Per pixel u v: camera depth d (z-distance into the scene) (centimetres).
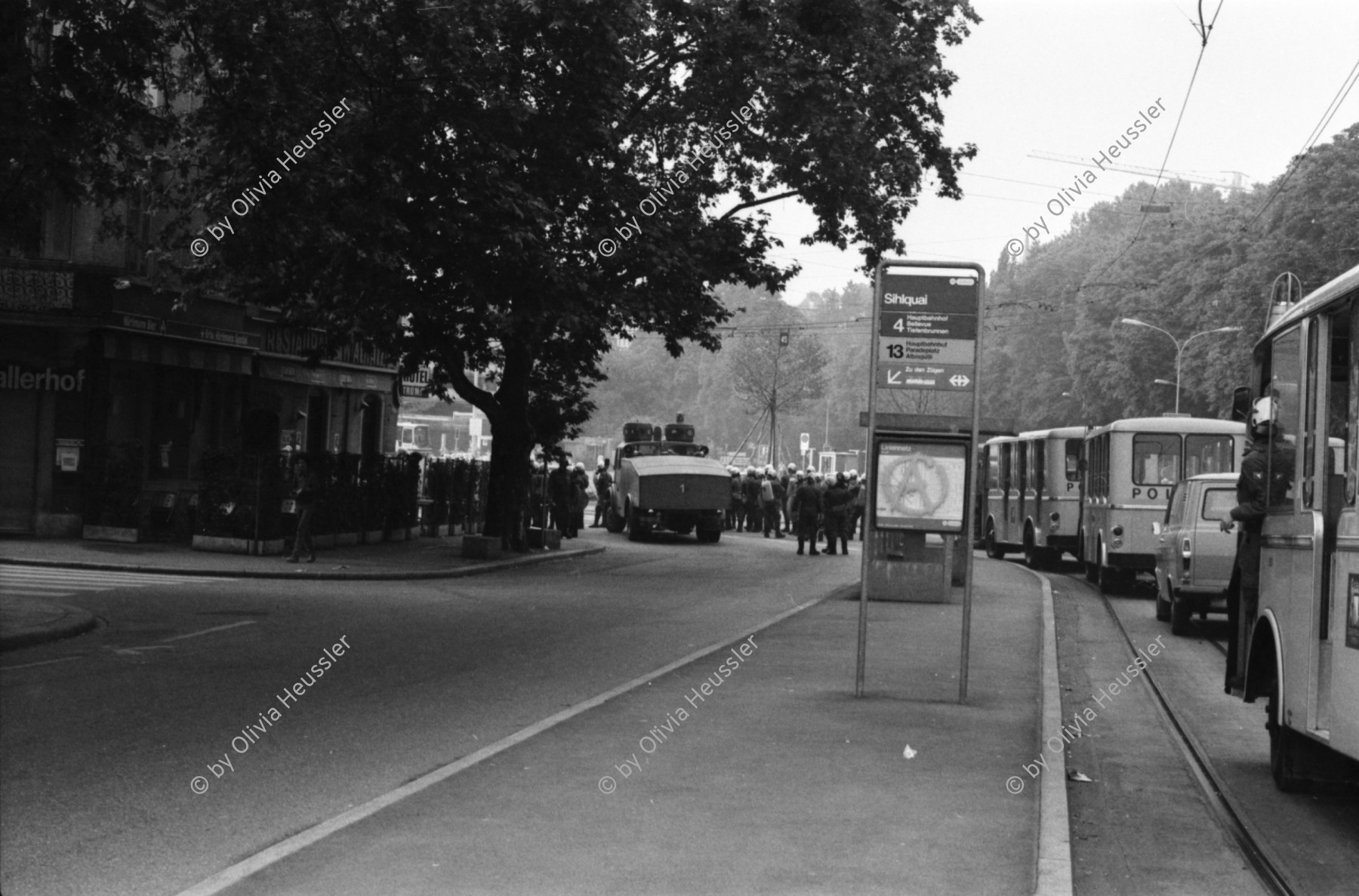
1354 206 5253
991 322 10044
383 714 1133
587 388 3444
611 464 5378
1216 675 1575
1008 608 2189
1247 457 1073
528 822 763
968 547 1234
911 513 1238
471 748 996
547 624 1880
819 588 2620
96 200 1773
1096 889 702
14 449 2891
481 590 2422
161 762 927
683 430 4953
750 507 5456
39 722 1064
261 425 3506
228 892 625
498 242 1984
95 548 2716
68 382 2897
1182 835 816
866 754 973
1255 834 822
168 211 2819
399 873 660
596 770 901
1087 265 9700
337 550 3097
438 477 3847
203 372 3319
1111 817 862
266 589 2253
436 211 1912
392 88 1753
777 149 2714
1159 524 2716
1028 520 3606
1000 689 1305
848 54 2570
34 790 844
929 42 2709
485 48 1834
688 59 2661
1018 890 653
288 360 3606
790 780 886
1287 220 5416
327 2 1666
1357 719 763
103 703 1157
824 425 14175
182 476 3247
